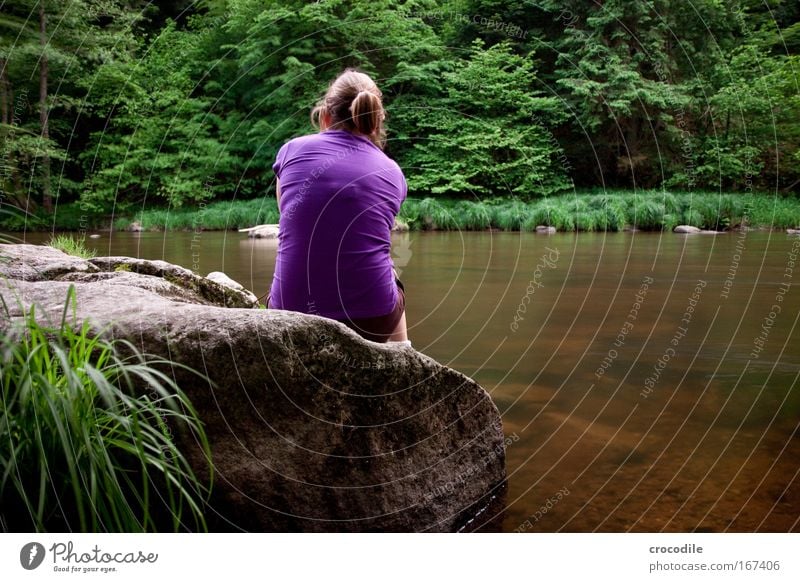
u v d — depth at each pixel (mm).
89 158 16609
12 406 1146
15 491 1211
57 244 4656
